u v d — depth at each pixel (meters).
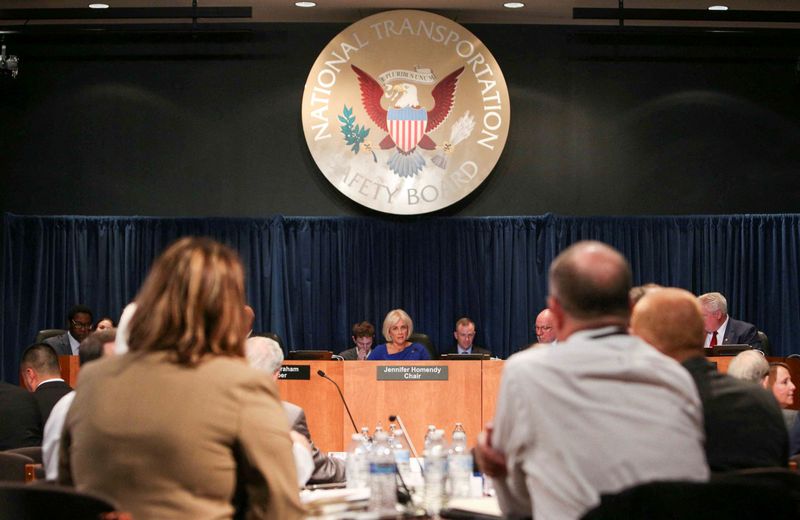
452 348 10.07
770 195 10.52
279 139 10.41
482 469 2.74
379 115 10.17
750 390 3.24
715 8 10.26
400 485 3.77
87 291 10.11
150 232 10.17
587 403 2.49
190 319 2.46
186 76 10.45
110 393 2.42
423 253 10.19
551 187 10.42
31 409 5.72
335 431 6.86
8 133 10.41
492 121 10.19
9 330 10.01
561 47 10.52
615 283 2.61
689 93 10.53
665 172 10.49
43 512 2.18
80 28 10.10
